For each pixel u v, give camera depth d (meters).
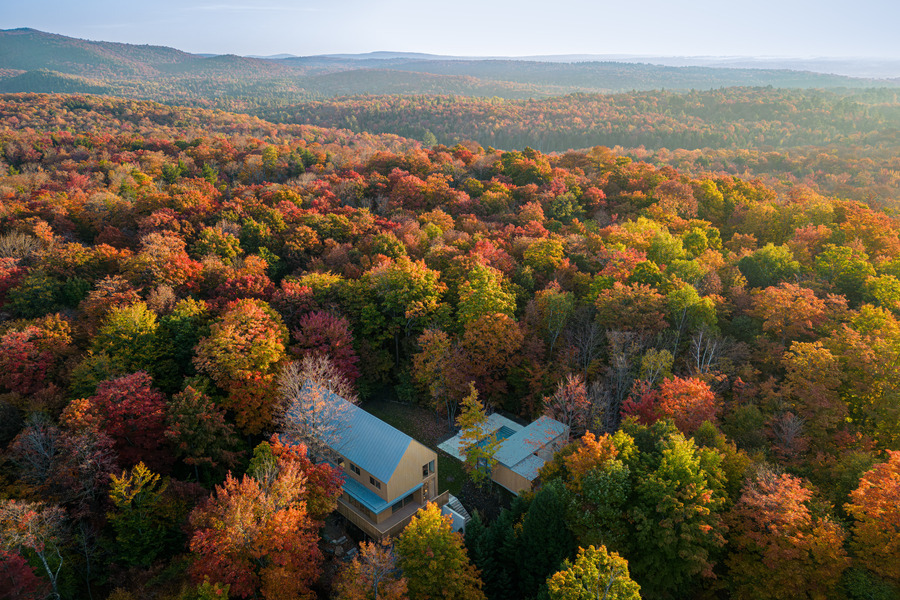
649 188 115.50
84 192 97.12
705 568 36.25
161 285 61.75
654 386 53.78
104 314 58.59
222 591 30.70
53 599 33.38
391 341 67.94
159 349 54.25
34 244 71.81
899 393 48.25
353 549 42.44
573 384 51.66
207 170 118.81
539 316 63.84
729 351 58.31
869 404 50.81
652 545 37.41
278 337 53.72
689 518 36.66
